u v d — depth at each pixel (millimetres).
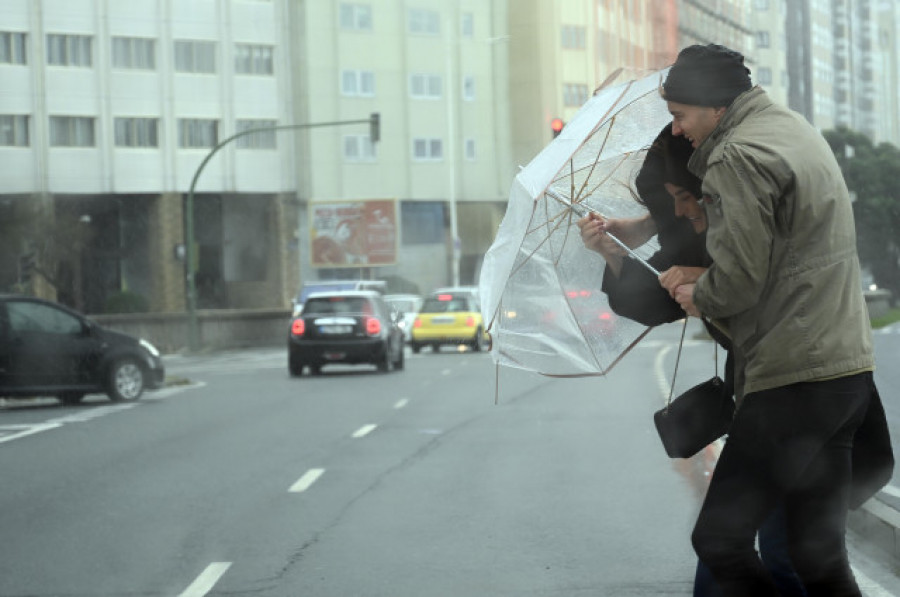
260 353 49688
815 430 4266
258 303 77375
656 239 5141
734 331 4379
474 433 16734
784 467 4297
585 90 85188
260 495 11703
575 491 11547
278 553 9000
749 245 4176
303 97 77125
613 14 88375
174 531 9945
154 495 11812
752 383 4344
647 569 8234
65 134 71688
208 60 75062
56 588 8016
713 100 4426
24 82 70625
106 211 74312
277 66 76812
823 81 105875
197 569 8516
